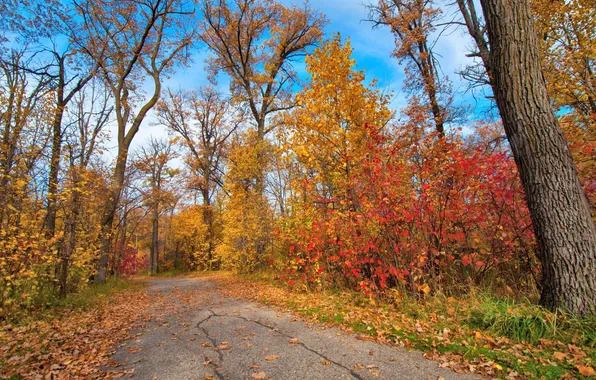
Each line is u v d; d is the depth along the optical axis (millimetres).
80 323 6254
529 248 5582
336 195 8227
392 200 6113
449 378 3064
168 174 22453
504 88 4492
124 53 15867
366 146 7387
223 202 18172
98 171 11344
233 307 7680
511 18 4430
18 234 6723
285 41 20594
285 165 12555
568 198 4082
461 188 5902
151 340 5004
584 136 6586
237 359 3885
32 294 6844
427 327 4559
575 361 3131
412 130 8102
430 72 11734
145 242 35312
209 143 28656
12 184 6703
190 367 3703
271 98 19562
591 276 3873
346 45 8148
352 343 4266
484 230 6031
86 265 9562
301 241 8539
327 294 7820
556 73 7730
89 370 3674
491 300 4852
